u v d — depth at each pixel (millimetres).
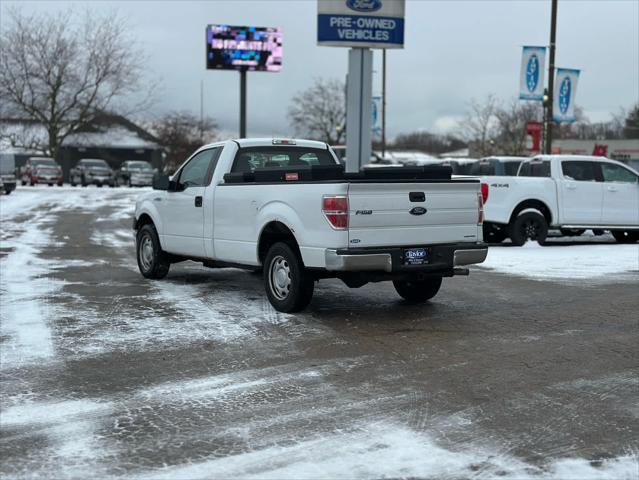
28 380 5699
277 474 3977
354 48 22250
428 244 7828
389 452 4277
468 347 6746
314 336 7133
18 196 34375
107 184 50156
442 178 8320
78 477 3949
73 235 17375
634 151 60969
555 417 4883
